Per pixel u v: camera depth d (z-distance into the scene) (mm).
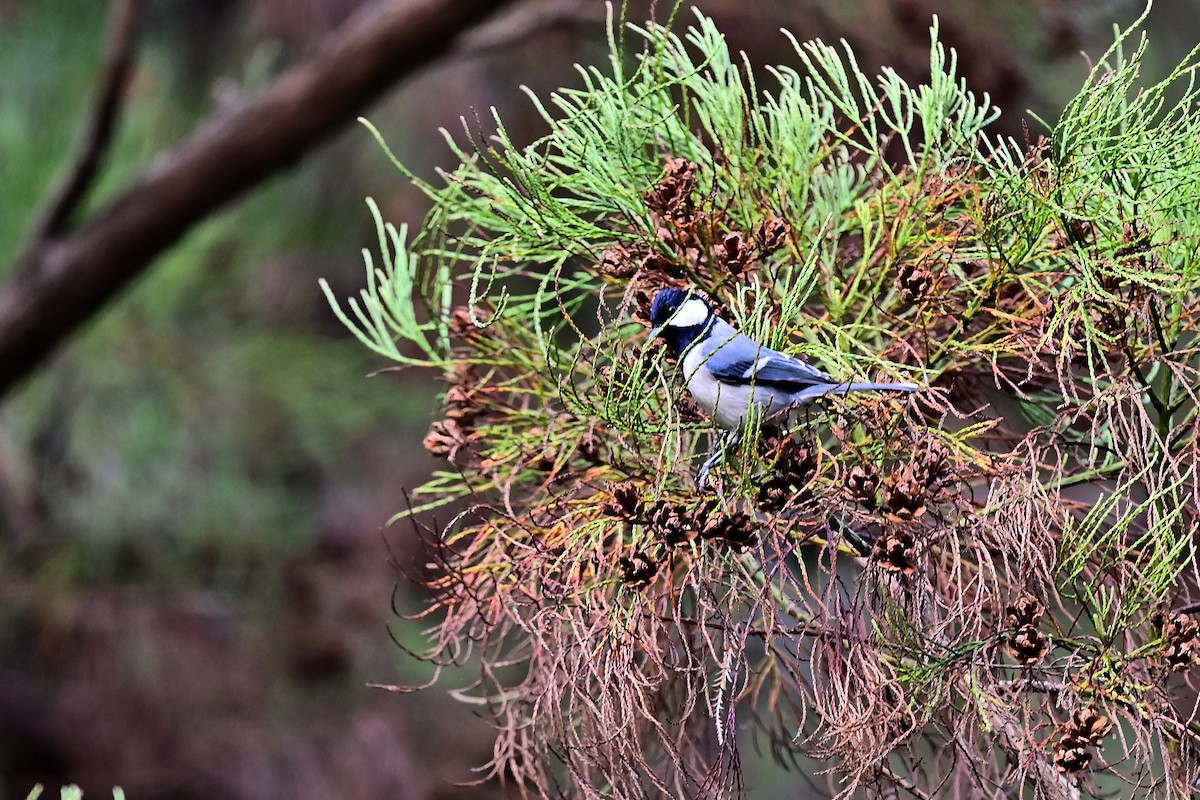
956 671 5281
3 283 16062
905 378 5957
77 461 17391
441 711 17672
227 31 18547
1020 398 6230
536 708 5562
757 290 6078
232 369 17656
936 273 6156
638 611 5562
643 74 6617
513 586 5777
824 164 6961
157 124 17484
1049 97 13133
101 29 17156
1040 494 5398
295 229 18344
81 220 16000
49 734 16875
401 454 18734
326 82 14438
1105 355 6062
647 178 6625
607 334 6086
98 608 16938
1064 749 5242
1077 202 5785
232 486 17672
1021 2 13016
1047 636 5312
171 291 17578
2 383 15227
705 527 5492
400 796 16734
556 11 15273
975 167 6211
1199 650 5250
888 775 5383
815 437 6031
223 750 16703
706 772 6047
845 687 5281
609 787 5797
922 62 12898
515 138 18031
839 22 13016
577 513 5797
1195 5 15977
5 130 16547
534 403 7270
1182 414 6598
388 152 6551
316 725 17203
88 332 17344
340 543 18422
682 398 6215
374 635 17875
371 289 6832
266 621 17625
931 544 5461
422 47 14398
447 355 6738
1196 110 5863
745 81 13445
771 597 5609
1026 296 6254
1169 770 5168
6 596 16828
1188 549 5836
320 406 17859
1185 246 5895
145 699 16844
